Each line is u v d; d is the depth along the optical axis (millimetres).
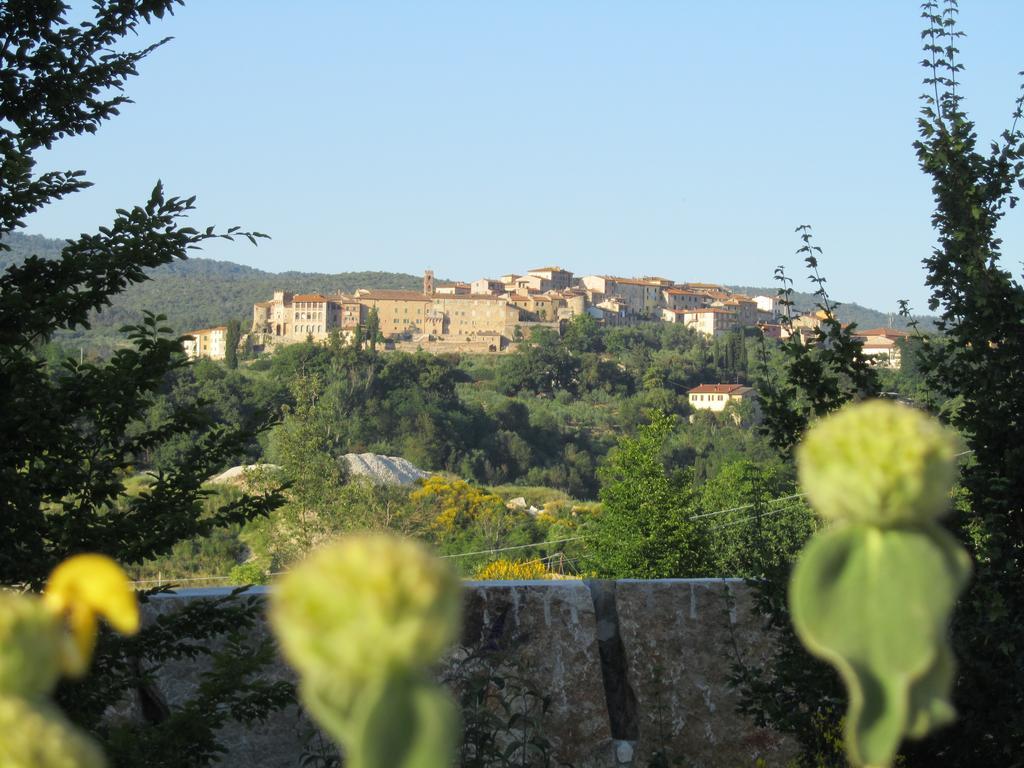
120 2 5391
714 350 134125
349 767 523
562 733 5188
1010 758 4371
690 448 75312
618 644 5398
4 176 4766
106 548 4324
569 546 37500
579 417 111750
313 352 86625
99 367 4695
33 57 5273
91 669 4078
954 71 5219
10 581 4062
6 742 482
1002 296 4887
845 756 4523
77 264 4789
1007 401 4832
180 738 3893
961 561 745
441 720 517
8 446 4352
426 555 533
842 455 731
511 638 5199
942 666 745
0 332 4602
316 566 524
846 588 741
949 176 5098
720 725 5352
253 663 4102
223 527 4766
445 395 91250
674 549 26078
